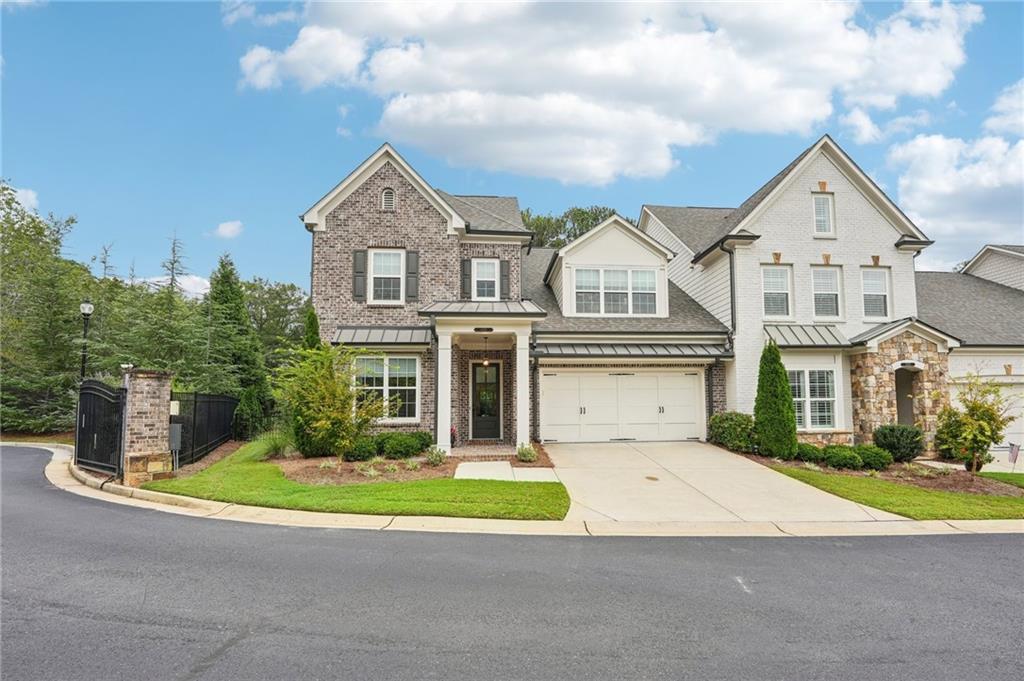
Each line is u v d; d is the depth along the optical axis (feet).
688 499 34.68
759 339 57.77
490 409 58.80
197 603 16.48
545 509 30.55
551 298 65.21
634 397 58.75
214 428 53.93
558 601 17.16
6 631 14.25
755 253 59.16
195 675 11.93
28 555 21.34
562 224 136.15
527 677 12.10
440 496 32.53
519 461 45.83
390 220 56.65
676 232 74.84
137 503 31.78
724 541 25.71
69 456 52.95
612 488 37.29
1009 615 16.66
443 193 65.62
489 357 58.18
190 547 22.72
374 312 55.67
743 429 51.96
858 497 35.35
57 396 72.23
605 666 12.74
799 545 25.23
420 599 17.08
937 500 35.12
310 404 41.75
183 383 64.64
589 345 57.62
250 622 15.07
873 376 54.70
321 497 31.78
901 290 60.80
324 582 18.53
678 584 19.11
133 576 18.90
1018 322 64.64
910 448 50.24
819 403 57.00
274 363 139.23
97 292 76.59
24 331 72.13
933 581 20.03
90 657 12.77
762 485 38.88
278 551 22.31
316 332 51.52
